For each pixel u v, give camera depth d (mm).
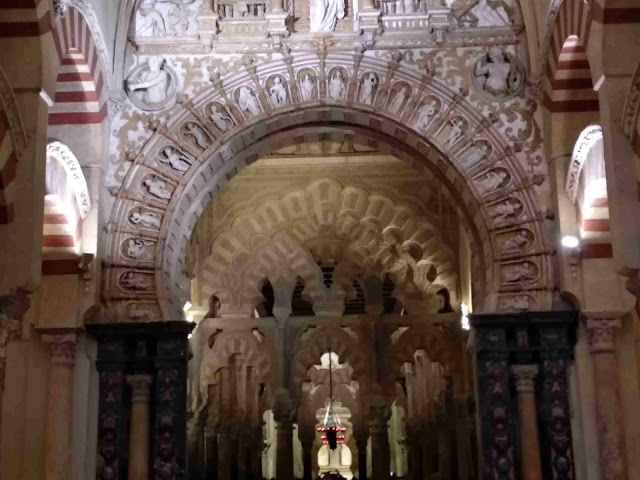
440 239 18984
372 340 18828
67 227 12859
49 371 12750
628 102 9586
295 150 19422
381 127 14062
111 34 13672
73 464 12617
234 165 14492
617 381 12539
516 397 12891
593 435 12555
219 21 13992
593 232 12758
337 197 19422
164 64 13977
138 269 13289
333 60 13930
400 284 19109
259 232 19438
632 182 9727
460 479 18016
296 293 23422
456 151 13680
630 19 10086
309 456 22266
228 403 20016
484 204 13477
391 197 19250
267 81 13930
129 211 13477
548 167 13445
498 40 13961
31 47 10289
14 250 9789
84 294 12883
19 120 9812
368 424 18484
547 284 13047
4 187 9656
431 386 20625
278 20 13883
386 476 18125
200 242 19203
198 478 18609
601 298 12633
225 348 18953
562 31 12242
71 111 13336
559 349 12836
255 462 20625
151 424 12898
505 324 12906
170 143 13727
